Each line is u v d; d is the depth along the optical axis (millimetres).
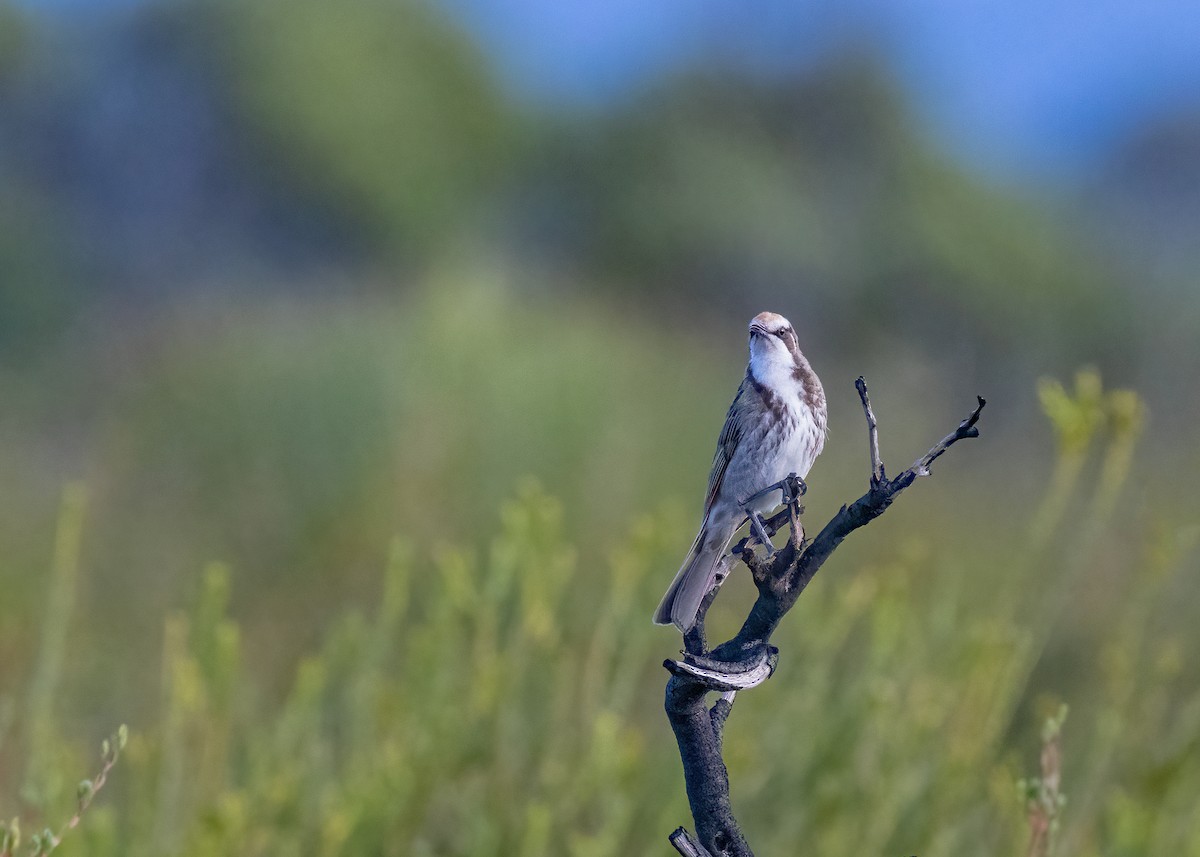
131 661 14492
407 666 10922
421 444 18906
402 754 9797
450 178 57281
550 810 9812
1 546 16750
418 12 58969
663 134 57625
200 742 9781
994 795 10266
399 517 17734
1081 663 13398
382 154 55594
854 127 58531
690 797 5617
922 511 18422
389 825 9484
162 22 54656
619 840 9680
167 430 19172
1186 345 35688
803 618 10906
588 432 19656
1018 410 26891
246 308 27234
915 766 10305
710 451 21141
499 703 10016
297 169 54750
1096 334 45781
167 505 18062
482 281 24656
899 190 56188
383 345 21016
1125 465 10391
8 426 23906
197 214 54094
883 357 41594
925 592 14781
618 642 10609
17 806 9812
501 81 61094
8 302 42562
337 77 56000
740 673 5590
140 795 9469
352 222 55125
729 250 54625
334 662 10867
